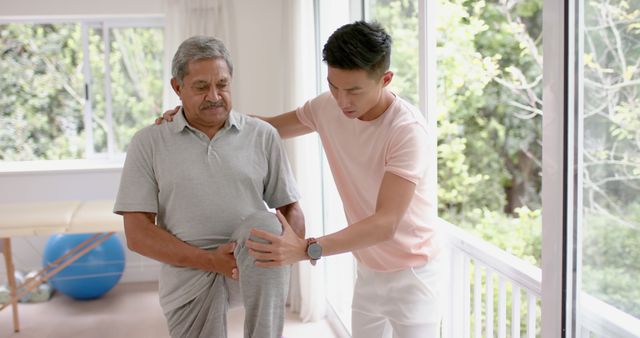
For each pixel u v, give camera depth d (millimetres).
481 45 6465
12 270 4012
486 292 2400
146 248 1760
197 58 1714
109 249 4406
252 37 4613
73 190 4781
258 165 1870
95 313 4328
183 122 1797
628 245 1377
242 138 1858
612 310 1411
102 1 4605
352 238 1603
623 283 1386
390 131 1765
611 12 1388
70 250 4305
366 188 1915
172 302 1812
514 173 6457
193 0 4496
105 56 4898
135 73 4938
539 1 6047
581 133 1415
